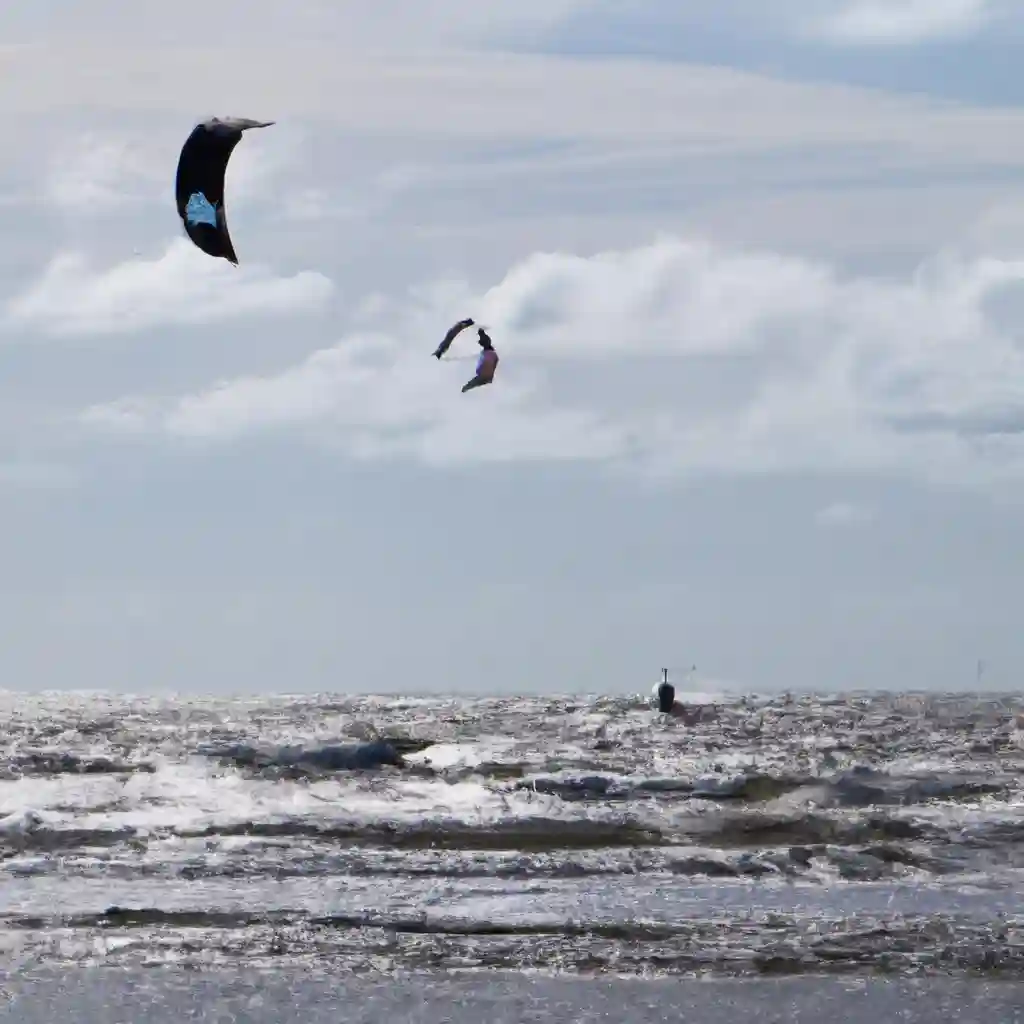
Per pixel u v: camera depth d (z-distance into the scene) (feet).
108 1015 190.49
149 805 398.01
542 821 364.79
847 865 307.99
